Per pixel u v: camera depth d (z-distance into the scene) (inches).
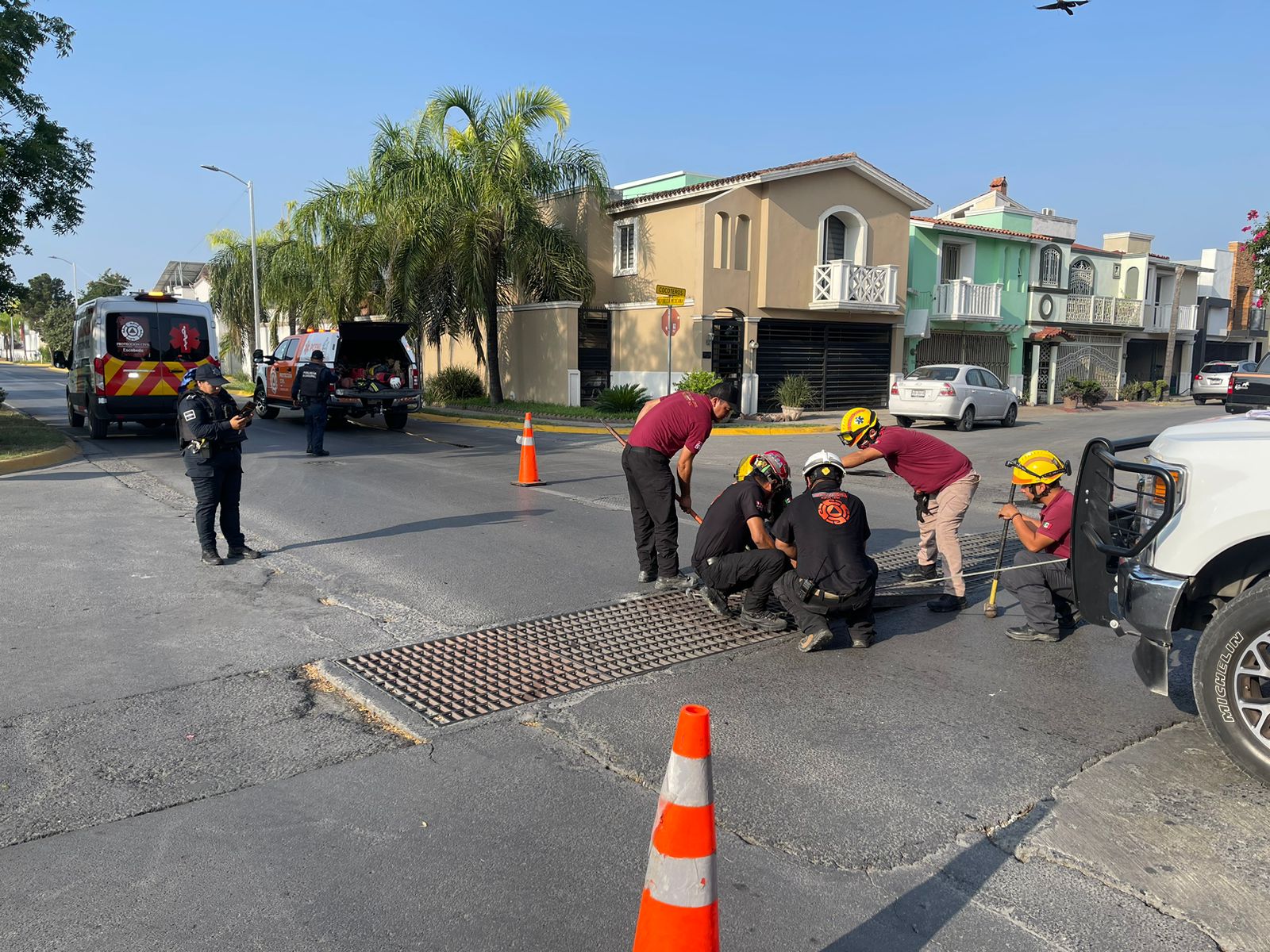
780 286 857.5
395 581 261.0
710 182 858.1
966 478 241.1
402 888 116.3
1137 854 125.2
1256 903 114.3
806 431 737.0
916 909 113.1
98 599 240.4
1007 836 129.6
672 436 247.1
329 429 714.2
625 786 143.8
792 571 210.5
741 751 155.9
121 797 138.4
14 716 166.7
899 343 975.0
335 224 940.0
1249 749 141.1
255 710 171.3
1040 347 1205.1
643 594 249.4
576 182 892.0
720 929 108.8
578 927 109.0
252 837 127.9
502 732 163.3
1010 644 214.7
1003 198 1186.0
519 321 930.1
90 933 106.7
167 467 482.0
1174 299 1403.8
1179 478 150.0
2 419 706.8
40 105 625.3
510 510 369.1
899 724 167.9
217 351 611.2
